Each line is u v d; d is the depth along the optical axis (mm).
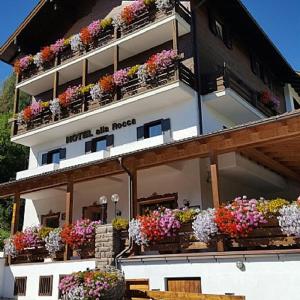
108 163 12555
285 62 23844
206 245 10352
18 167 34500
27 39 23000
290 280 8594
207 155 11117
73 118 18250
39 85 21703
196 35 17188
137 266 10898
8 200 31969
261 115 18875
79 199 17797
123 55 18984
